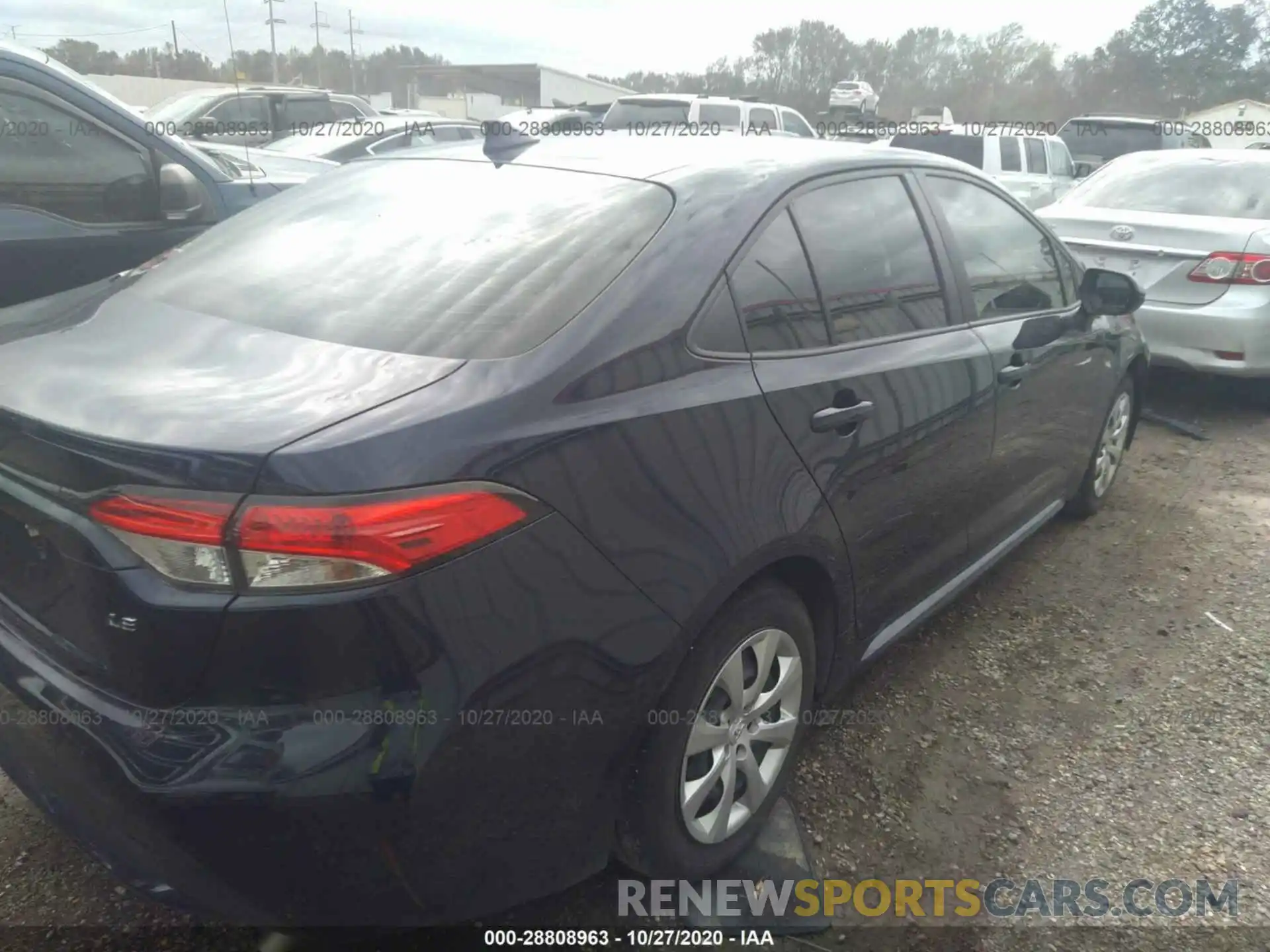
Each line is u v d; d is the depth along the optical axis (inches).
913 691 129.5
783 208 99.0
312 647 63.4
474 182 103.1
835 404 97.1
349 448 64.5
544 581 70.6
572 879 82.4
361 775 64.5
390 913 71.2
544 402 73.0
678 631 79.4
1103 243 249.0
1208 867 100.9
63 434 68.3
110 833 69.8
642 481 77.2
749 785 95.9
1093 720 124.8
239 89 498.0
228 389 72.4
